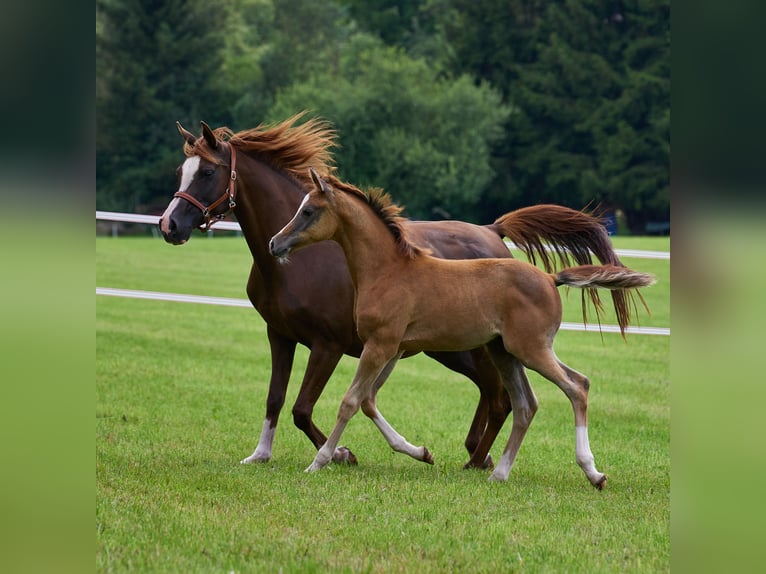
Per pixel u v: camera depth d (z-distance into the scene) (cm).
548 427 1405
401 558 678
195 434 1237
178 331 2286
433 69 8650
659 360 2094
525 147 7756
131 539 705
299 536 735
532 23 8006
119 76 7294
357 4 10281
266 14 9675
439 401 1605
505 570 654
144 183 7412
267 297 1080
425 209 7562
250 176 1086
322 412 1460
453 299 962
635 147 6912
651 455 1188
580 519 816
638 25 7225
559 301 977
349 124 7344
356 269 989
